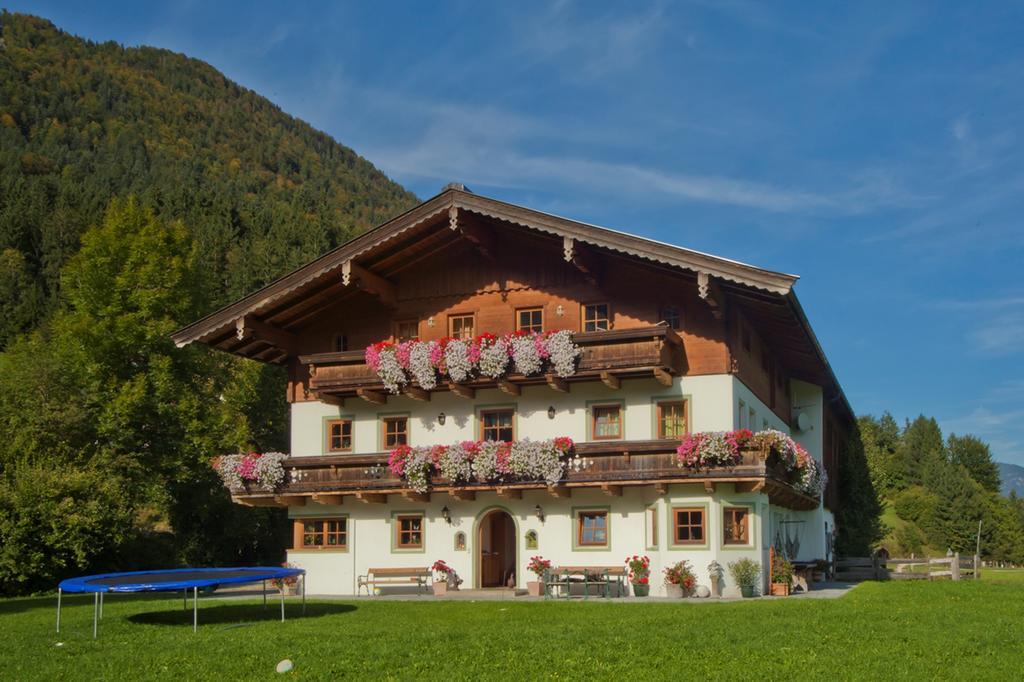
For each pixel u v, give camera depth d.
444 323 29.88
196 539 41.66
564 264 28.88
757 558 25.84
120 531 31.80
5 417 37.12
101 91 189.00
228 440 41.62
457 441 29.52
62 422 37.47
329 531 30.73
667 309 27.78
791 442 27.62
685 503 26.48
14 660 16.22
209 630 18.86
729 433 25.41
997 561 81.56
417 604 23.12
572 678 14.02
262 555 44.53
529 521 28.44
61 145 144.75
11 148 130.50
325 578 30.16
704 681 13.57
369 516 30.11
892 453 108.06
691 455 25.59
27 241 89.69
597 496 27.84
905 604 20.55
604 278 28.39
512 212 26.97
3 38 198.25
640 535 27.25
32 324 76.06
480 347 27.81
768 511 28.17
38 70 187.25
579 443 27.50
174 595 28.38
